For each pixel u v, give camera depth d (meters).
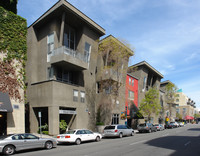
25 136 11.31
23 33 17.91
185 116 83.56
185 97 88.81
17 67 16.97
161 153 10.04
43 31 22.75
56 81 19.20
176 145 13.09
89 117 23.44
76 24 23.52
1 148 9.94
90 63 24.91
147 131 27.44
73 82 23.45
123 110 30.03
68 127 21.55
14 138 10.72
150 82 45.50
